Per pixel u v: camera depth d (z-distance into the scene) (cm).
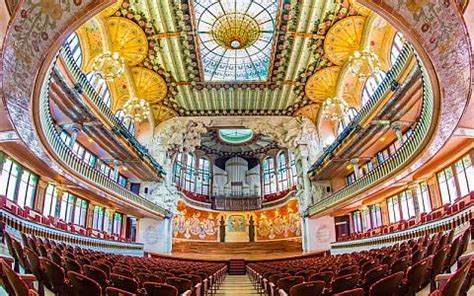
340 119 2612
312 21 1922
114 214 2509
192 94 2623
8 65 715
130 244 2192
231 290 1133
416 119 1811
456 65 772
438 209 1470
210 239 3753
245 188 4088
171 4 1802
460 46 720
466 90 814
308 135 2903
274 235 3672
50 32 737
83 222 2078
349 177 2791
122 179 2797
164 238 2823
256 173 4156
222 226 3834
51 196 1730
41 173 1606
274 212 3769
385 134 2006
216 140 3947
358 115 2083
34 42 727
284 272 796
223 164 4272
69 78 1634
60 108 1692
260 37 2152
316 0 1781
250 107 2819
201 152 4084
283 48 2148
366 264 641
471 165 1398
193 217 3691
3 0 640
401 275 371
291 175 3666
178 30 1978
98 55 1867
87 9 738
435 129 1150
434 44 766
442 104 943
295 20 1930
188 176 3834
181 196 3362
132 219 2898
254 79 2491
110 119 2081
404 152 1530
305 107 2814
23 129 1036
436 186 1658
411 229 1462
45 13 693
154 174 2758
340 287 460
